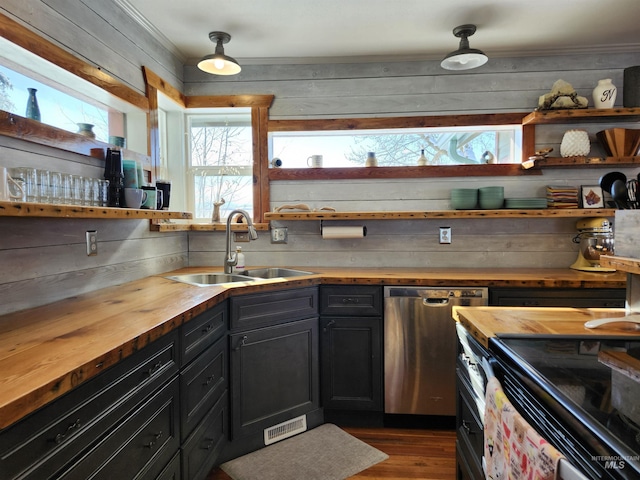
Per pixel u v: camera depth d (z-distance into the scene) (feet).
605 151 8.30
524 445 2.48
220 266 9.08
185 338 4.62
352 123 8.82
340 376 7.27
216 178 9.30
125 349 3.27
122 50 6.51
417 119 8.71
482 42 8.10
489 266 8.77
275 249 9.13
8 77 4.52
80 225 5.47
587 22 7.28
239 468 6.01
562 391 2.59
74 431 2.75
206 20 7.12
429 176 8.82
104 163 5.90
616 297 6.68
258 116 8.97
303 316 7.03
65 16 5.12
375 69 8.82
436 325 7.04
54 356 2.93
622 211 4.14
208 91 8.97
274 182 9.08
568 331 3.90
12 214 3.35
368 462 6.18
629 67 8.00
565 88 7.99
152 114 7.36
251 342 6.37
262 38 7.84
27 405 2.27
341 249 9.01
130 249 6.75
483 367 3.96
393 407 7.19
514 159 8.96
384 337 7.17
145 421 3.69
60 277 5.09
